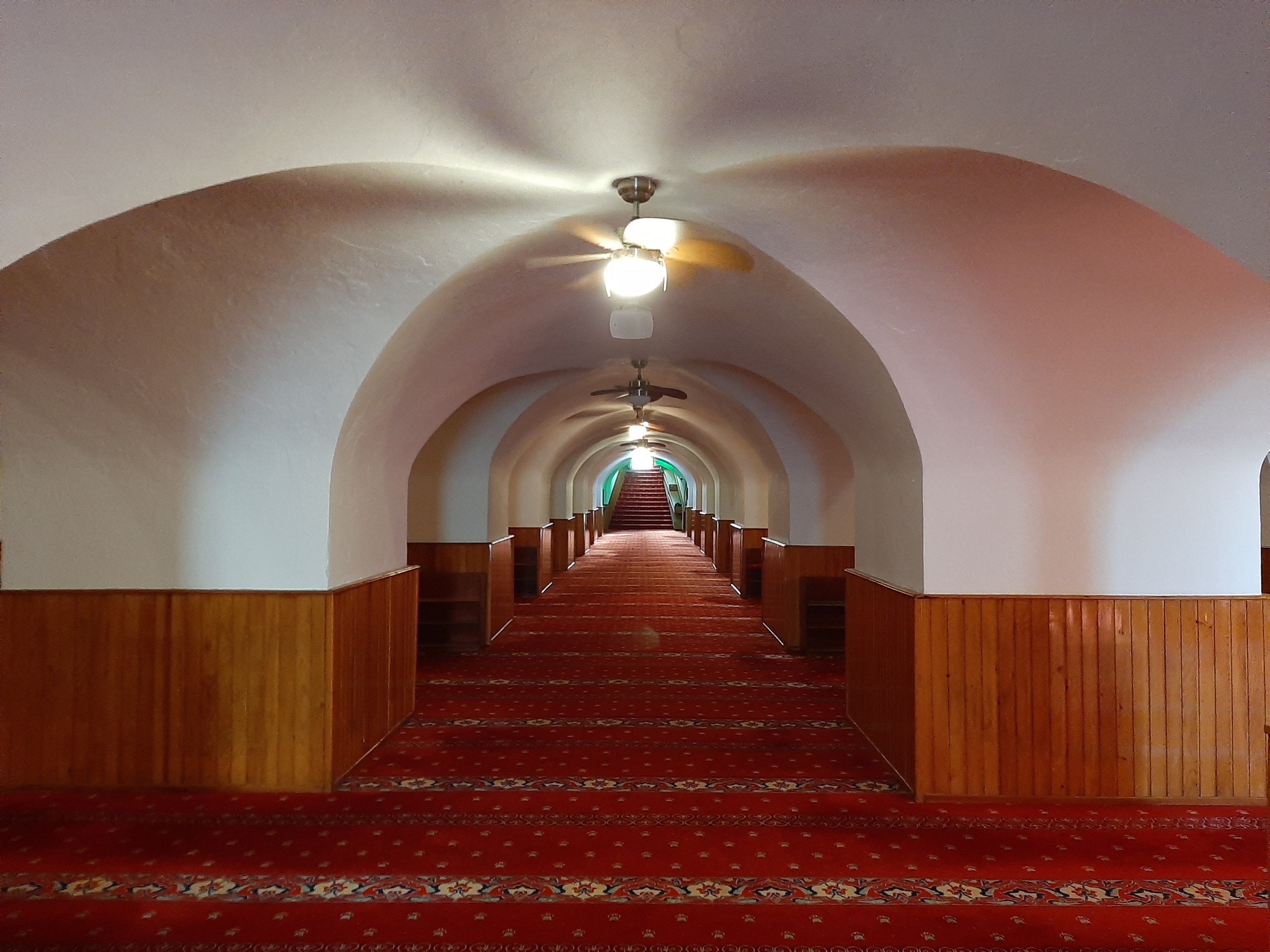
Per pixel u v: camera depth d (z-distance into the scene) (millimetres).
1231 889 3646
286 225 3523
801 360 5629
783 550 9508
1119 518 4832
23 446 4844
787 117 2664
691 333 6258
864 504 6277
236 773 4852
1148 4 1869
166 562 4934
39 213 2459
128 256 3639
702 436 14328
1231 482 4816
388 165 2969
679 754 5543
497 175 3178
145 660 4887
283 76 2283
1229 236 2385
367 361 4547
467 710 6664
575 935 3229
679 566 18578
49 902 3467
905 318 4238
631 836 4188
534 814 4461
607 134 2816
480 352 5867
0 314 3977
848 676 6477
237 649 4879
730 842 4125
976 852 4023
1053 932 3281
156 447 4867
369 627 5504
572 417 12148
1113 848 4082
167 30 2055
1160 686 4766
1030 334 4215
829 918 3375
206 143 2473
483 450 9344
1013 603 4797
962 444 4758
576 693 7258
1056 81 2223
